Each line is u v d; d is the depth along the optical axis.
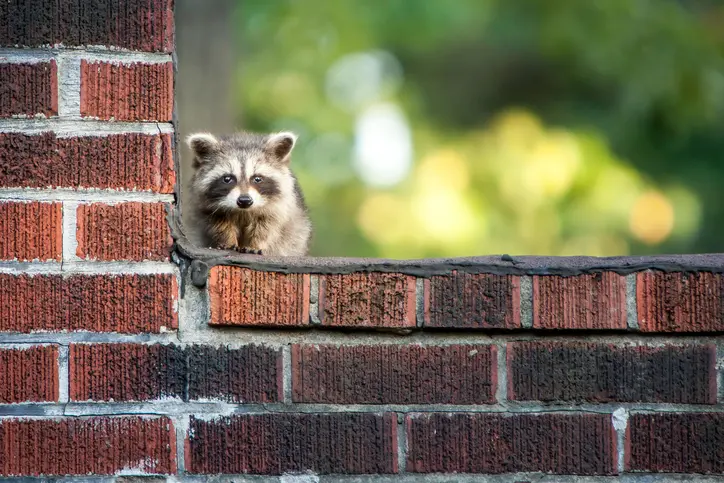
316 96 29.53
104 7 7.19
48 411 7.09
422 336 7.27
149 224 7.21
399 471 7.19
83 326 7.14
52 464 7.07
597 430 7.23
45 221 7.15
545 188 27.41
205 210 14.48
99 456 7.09
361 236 28.69
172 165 7.23
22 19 7.16
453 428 7.21
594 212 27.27
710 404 7.23
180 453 7.13
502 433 7.22
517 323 7.23
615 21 28.83
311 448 7.17
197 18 21.11
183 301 7.20
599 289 7.23
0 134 7.14
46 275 7.13
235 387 7.18
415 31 29.62
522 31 32.22
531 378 7.25
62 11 7.17
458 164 28.91
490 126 33.72
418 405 7.23
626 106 29.25
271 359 7.20
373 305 7.21
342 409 7.22
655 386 7.25
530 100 36.59
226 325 7.19
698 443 7.21
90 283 7.15
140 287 7.17
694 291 7.21
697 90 28.25
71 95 7.18
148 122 7.23
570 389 7.25
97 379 7.12
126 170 7.20
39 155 7.16
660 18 28.69
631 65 28.67
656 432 7.23
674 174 31.31
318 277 7.20
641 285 7.23
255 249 13.15
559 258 7.62
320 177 30.14
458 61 37.25
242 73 28.31
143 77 7.22
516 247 26.75
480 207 27.44
